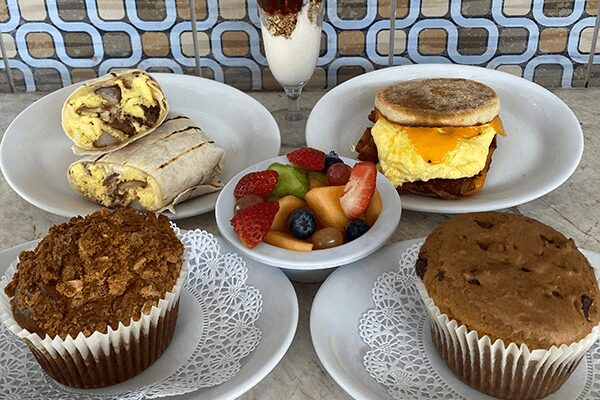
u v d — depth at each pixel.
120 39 0.62
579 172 0.53
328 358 0.36
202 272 0.43
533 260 0.36
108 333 0.34
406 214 0.49
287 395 0.36
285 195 0.45
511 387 0.35
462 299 0.35
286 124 0.60
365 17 0.61
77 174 0.49
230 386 0.34
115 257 0.35
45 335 0.34
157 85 0.51
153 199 0.48
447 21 0.61
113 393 0.37
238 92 0.59
